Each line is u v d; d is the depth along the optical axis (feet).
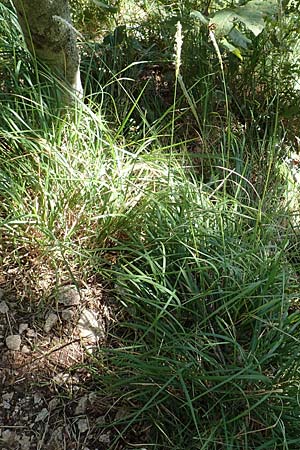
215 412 6.61
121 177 7.97
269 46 9.86
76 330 7.30
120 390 6.83
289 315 7.16
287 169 9.24
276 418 6.34
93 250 7.46
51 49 8.11
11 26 9.35
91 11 11.11
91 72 9.89
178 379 6.59
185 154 8.48
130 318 7.45
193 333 6.78
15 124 8.30
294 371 6.57
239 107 9.78
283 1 8.99
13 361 7.02
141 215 7.82
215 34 8.11
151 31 10.76
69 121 8.45
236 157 9.04
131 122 9.36
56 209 7.84
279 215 8.33
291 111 9.70
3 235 7.75
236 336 7.12
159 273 7.10
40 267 7.64
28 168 7.98
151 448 6.56
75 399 6.84
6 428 6.64
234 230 7.93
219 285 7.33
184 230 7.55
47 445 6.60
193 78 9.75
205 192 8.10
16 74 8.41
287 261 7.73
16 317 7.32
